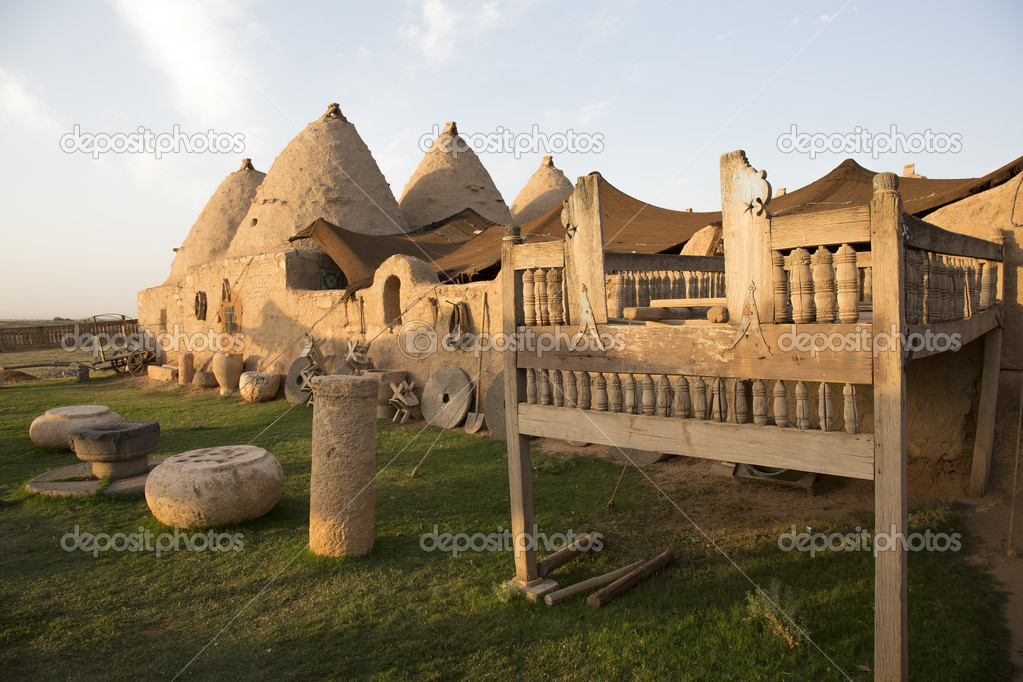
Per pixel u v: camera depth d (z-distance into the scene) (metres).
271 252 17.50
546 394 4.81
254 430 11.90
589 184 4.39
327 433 5.58
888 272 3.07
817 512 6.43
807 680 3.64
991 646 3.92
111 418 10.77
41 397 17.30
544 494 7.43
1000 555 5.13
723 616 4.38
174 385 19.39
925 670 3.70
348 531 5.56
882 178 3.07
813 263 3.38
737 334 3.68
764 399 3.63
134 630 4.45
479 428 11.01
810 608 4.43
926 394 6.98
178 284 22.38
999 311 6.29
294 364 15.70
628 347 4.24
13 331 35.72
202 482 6.15
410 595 4.88
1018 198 6.43
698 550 5.59
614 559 5.49
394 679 3.82
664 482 7.73
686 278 7.60
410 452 9.80
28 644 4.26
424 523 6.50
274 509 6.98
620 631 4.27
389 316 13.97
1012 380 6.49
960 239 4.68
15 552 5.86
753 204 3.57
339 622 4.50
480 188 24.05
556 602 4.67
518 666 3.93
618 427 4.31
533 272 4.91
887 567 3.13
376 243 16.28
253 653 4.13
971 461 6.66
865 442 3.23
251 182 26.88
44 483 7.83
